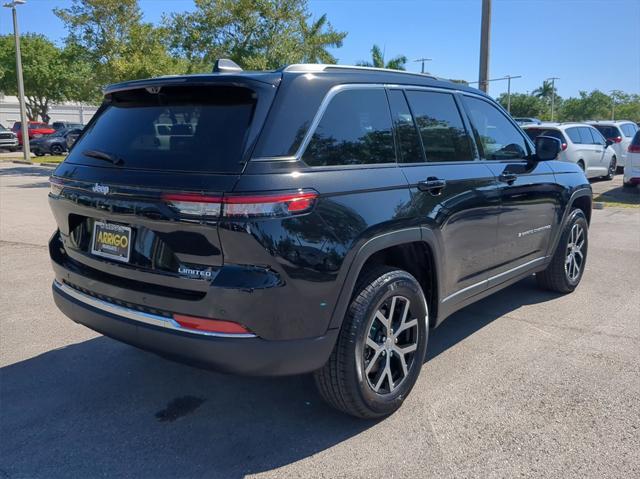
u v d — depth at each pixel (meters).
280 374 2.82
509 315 5.08
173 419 3.37
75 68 42.38
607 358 4.14
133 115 3.29
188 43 17.98
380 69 3.59
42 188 15.17
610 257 7.21
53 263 3.55
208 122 2.89
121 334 3.05
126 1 17.89
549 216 5.05
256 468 2.88
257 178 2.62
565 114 106.88
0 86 44.06
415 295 3.41
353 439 3.14
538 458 2.93
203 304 2.70
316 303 2.81
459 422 3.29
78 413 3.43
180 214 2.68
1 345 4.42
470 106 4.25
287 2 17.48
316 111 2.97
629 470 2.82
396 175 3.30
